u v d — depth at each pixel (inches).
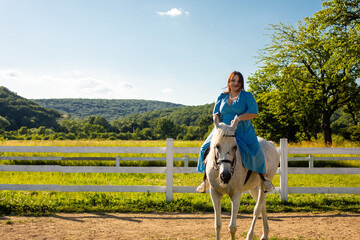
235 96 194.2
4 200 302.4
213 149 168.9
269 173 208.7
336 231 230.5
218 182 169.3
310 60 1168.2
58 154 611.5
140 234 221.1
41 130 4712.1
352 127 1596.9
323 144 954.1
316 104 1240.2
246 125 188.5
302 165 624.7
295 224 252.1
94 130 5088.6
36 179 445.4
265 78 1332.4
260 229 236.8
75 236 214.2
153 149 325.1
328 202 332.5
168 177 319.9
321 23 965.8
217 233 168.9
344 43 865.5
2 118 4822.8
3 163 589.0
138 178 502.6
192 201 320.5
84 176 506.6
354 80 1143.0
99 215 277.0
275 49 1197.7
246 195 359.9
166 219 266.5
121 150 326.6
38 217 266.2
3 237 207.8
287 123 1596.9
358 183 487.5
